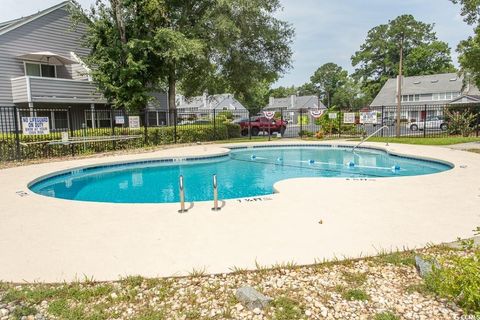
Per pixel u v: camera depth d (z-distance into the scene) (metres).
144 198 8.01
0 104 16.77
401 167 11.42
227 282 3.00
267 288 2.88
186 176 10.66
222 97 54.06
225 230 4.35
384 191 6.50
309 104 58.34
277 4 20.44
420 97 44.47
